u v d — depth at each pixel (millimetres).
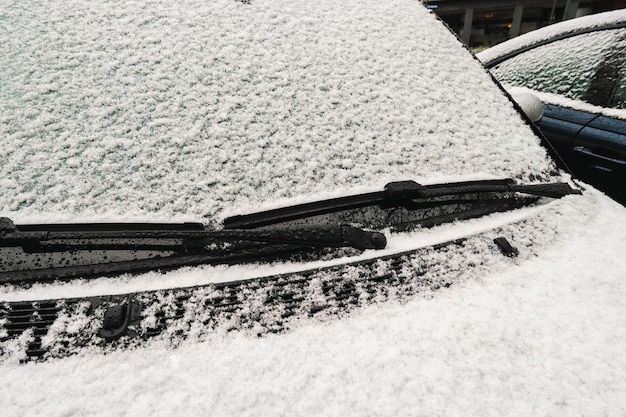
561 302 1087
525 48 3750
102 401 810
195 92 1334
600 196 1678
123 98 1281
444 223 1312
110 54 1367
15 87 1253
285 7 1688
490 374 890
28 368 866
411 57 1692
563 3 17938
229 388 840
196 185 1176
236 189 1190
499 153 1515
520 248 1266
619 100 2811
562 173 1647
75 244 1067
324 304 1029
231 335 949
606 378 893
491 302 1075
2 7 1431
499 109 1683
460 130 1520
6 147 1153
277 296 1034
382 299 1058
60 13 1446
